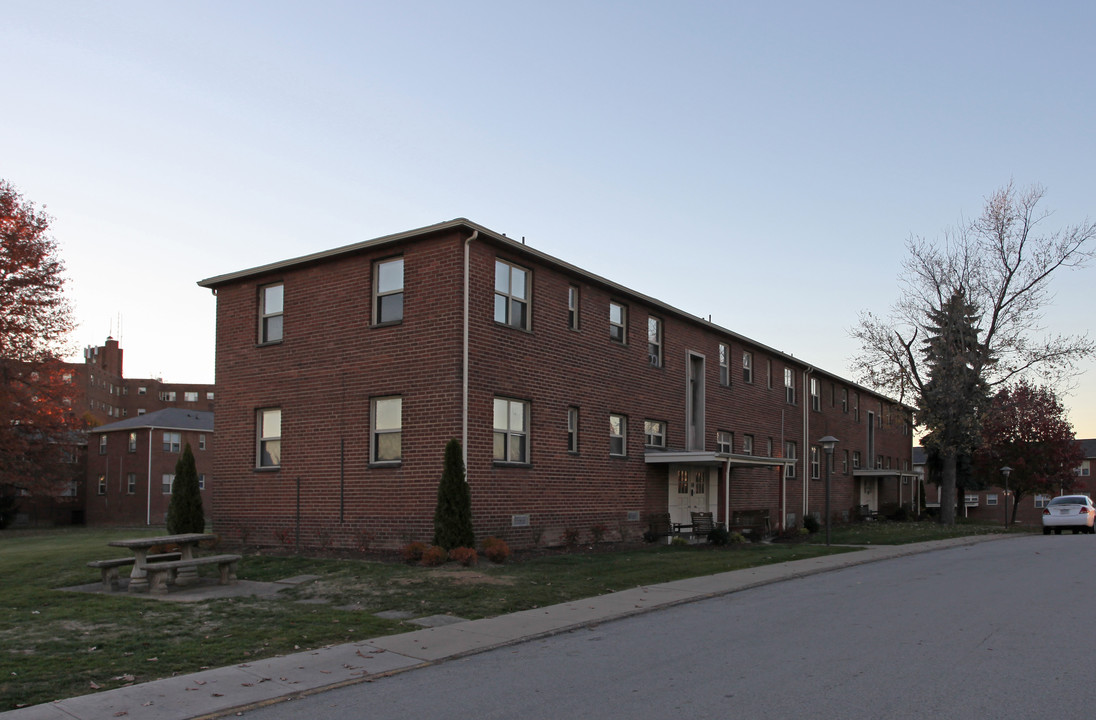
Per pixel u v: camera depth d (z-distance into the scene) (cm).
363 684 805
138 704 723
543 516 2009
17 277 3778
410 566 1633
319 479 1980
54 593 1380
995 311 3978
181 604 1254
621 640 1008
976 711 666
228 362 2191
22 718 682
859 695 720
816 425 3891
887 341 4097
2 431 3766
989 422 4138
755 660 872
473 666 878
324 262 2038
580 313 2206
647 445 2497
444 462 1723
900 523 4156
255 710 719
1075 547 2400
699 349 2819
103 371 8681
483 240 1873
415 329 1861
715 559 1880
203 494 5525
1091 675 783
